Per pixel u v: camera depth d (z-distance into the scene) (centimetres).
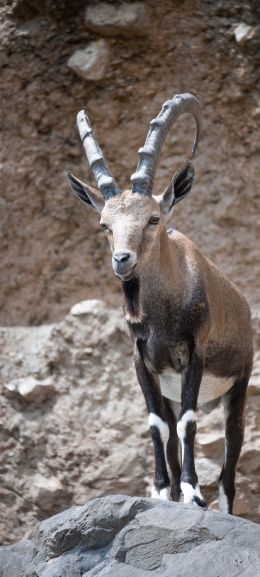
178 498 2709
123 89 3741
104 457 3653
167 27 3656
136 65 3719
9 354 3797
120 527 2256
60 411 3722
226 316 2673
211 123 3719
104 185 2431
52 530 2323
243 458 3538
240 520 2209
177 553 2170
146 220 2334
